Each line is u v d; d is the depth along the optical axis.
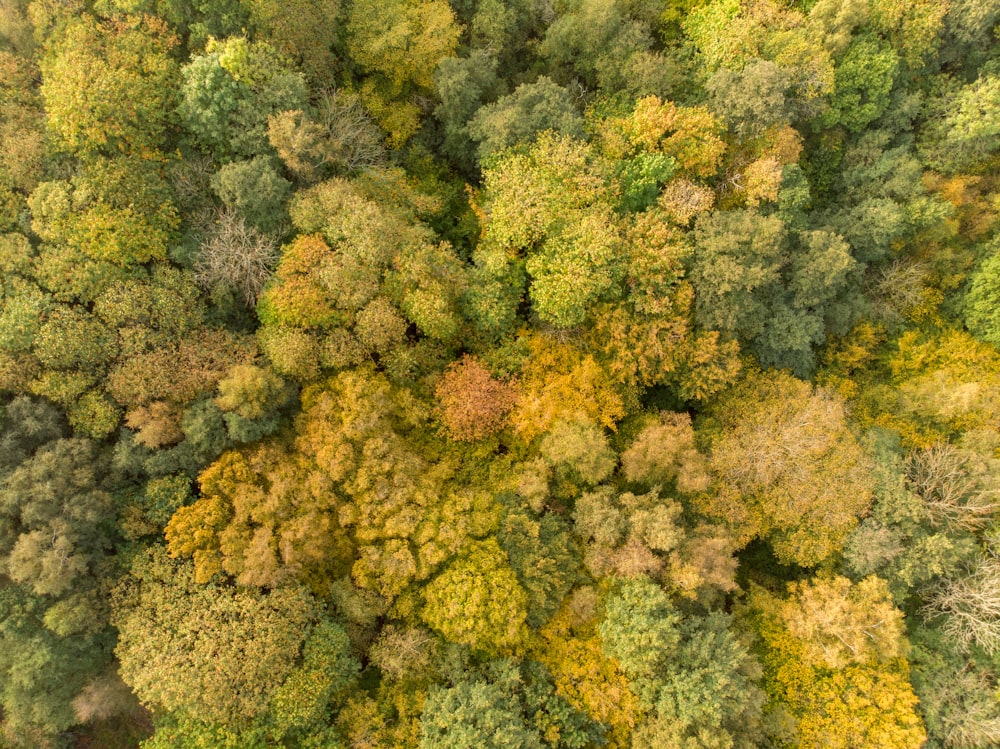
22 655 21.22
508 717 21.56
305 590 22.91
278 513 22.66
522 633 23.28
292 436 24.89
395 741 22.33
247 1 25.31
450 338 27.19
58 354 22.55
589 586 24.31
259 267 24.98
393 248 25.45
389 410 24.80
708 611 24.52
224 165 24.70
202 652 20.91
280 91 24.36
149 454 23.39
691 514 26.98
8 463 22.27
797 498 26.20
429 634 23.50
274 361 23.83
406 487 23.67
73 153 23.95
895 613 23.81
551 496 26.42
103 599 22.80
